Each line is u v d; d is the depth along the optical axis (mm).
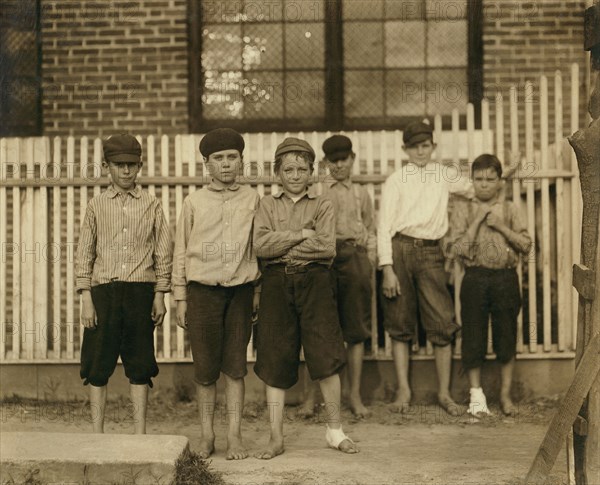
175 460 3348
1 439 3590
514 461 3926
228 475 3668
